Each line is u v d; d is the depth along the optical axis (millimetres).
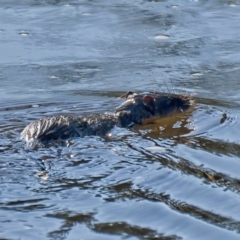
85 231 13172
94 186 15266
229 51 27656
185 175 15922
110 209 14125
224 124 19781
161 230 13258
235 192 15086
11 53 27656
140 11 33000
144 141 18484
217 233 13141
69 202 14430
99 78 24734
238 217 13828
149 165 16500
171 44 28578
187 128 19625
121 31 30297
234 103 21922
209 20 31719
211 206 14359
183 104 21469
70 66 26109
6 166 16312
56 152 17344
